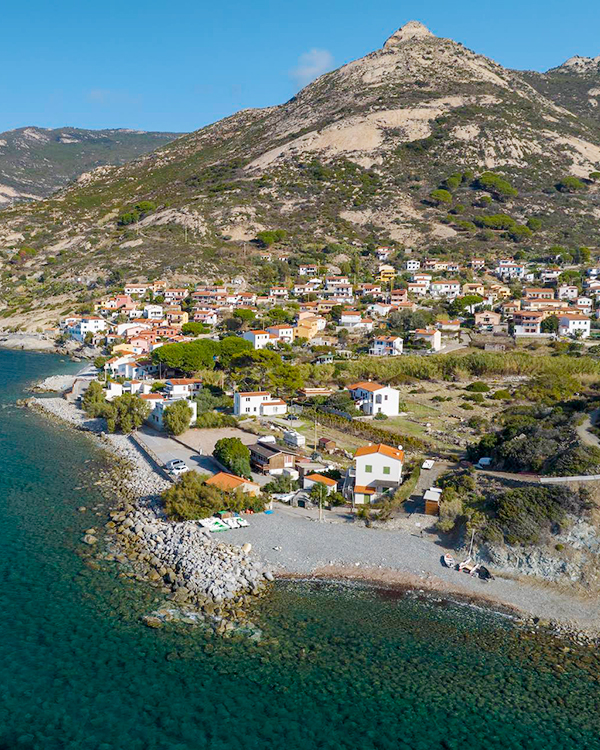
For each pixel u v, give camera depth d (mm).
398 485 89000
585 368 166000
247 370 162625
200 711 50125
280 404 136625
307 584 68250
